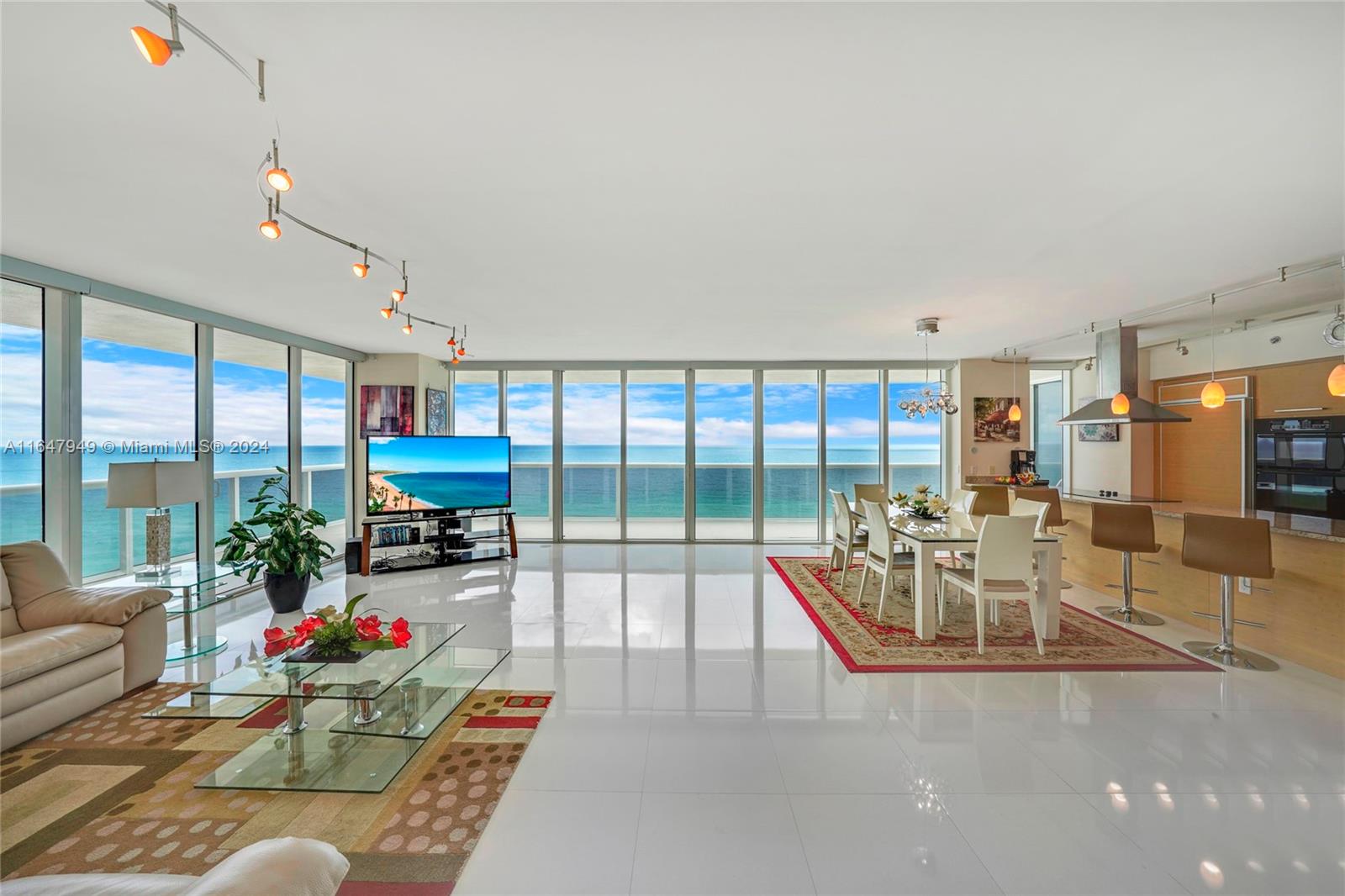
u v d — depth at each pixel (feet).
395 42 5.04
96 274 12.37
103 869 6.07
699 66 5.43
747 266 11.73
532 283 13.10
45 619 10.11
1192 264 11.60
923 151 7.07
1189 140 6.77
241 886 3.39
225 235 9.98
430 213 9.02
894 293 13.87
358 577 19.42
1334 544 11.00
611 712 9.66
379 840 6.53
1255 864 6.15
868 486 21.57
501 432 26.00
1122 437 22.30
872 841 6.54
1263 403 17.76
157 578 12.61
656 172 7.64
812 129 6.58
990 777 7.77
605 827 6.76
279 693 7.87
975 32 4.95
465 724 9.26
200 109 6.10
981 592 12.48
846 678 11.08
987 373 24.63
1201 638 13.26
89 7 4.57
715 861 6.22
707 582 18.70
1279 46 5.07
